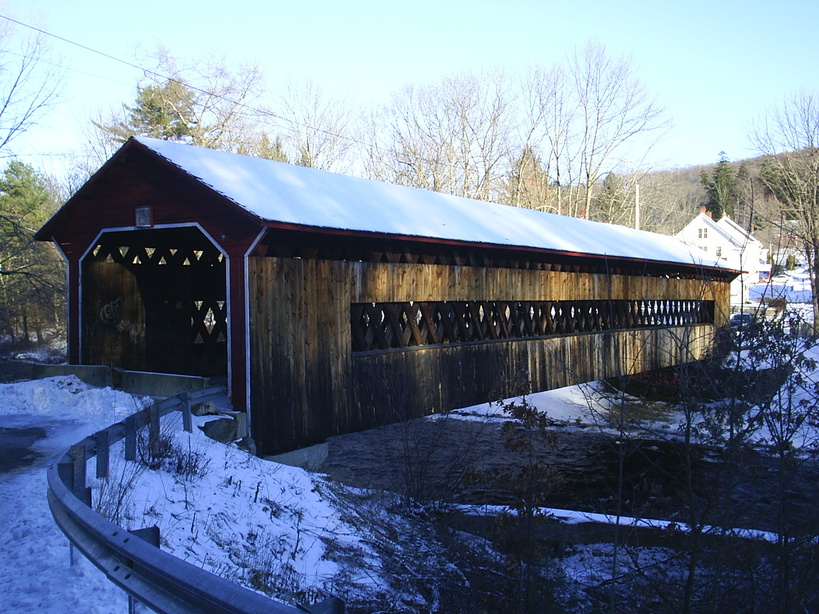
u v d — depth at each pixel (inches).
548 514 318.7
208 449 326.0
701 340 822.5
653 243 851.4
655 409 608.4
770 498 236.7
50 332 1305.4
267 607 84.5
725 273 888.3
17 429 375.6
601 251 628.4
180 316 547.2
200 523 240.8
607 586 274.8
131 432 275.1
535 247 533.6
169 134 1449.3
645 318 762.2
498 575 281.4
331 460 451.5
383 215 442.9
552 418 613.3
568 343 618.2
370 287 426.9
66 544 185.5
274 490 313.4
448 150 1565.0
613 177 1838.1
